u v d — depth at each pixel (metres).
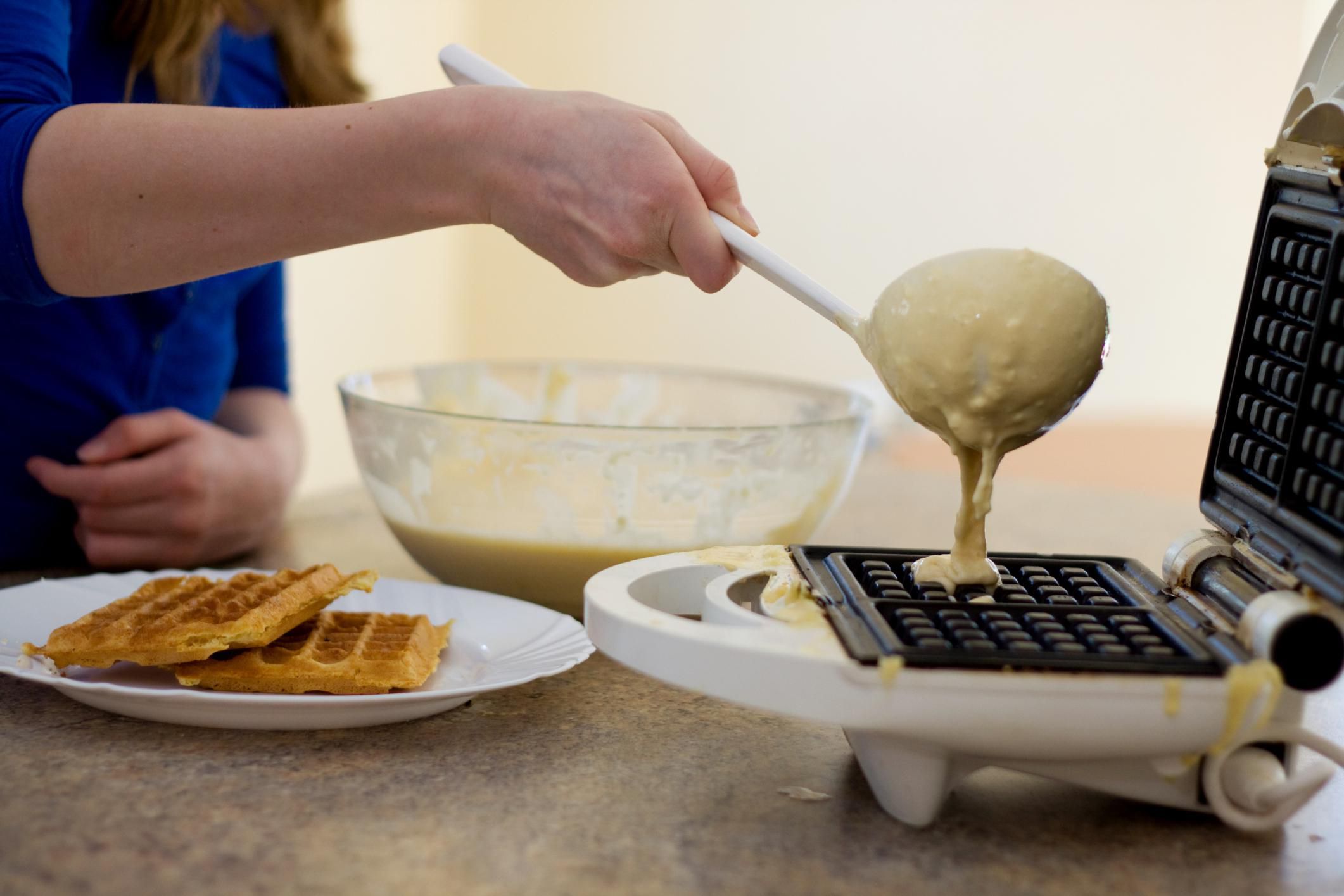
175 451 1.27
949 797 0.71
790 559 0.83
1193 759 0.65
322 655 0.83
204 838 0.62
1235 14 3.61
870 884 0.60
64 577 1.25
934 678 0.61
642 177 0.78
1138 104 3.71
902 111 3.83
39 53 0.95
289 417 1.63
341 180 0.84
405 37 3.52
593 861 0.61
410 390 1.33
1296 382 0.71
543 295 4.05
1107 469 2.54
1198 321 3.80
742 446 1.05
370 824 0.65
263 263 0.89
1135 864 0.63
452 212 0.85
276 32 1.50
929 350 0.68
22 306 1.28
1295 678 0.63
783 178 3.91
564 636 0.93
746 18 3.86
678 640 0.65
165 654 0.80
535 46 3.99
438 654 0.91
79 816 0.64
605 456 1.02
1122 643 0.67
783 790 0.72
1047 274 0.68
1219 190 3.72
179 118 0.85
